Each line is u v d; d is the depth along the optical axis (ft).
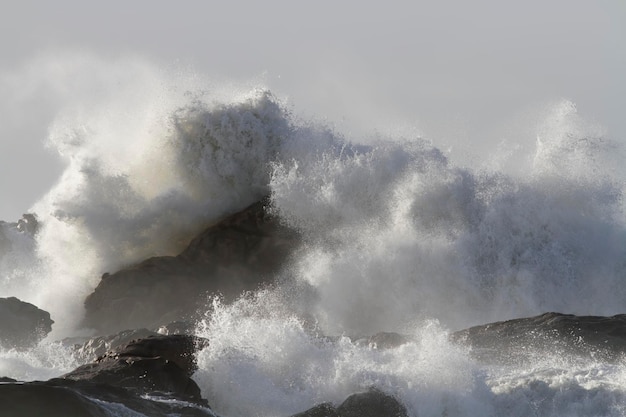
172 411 160.97
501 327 217.56
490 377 185.88
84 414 145.18
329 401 183.73
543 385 177.68
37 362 237.45
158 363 181.88
